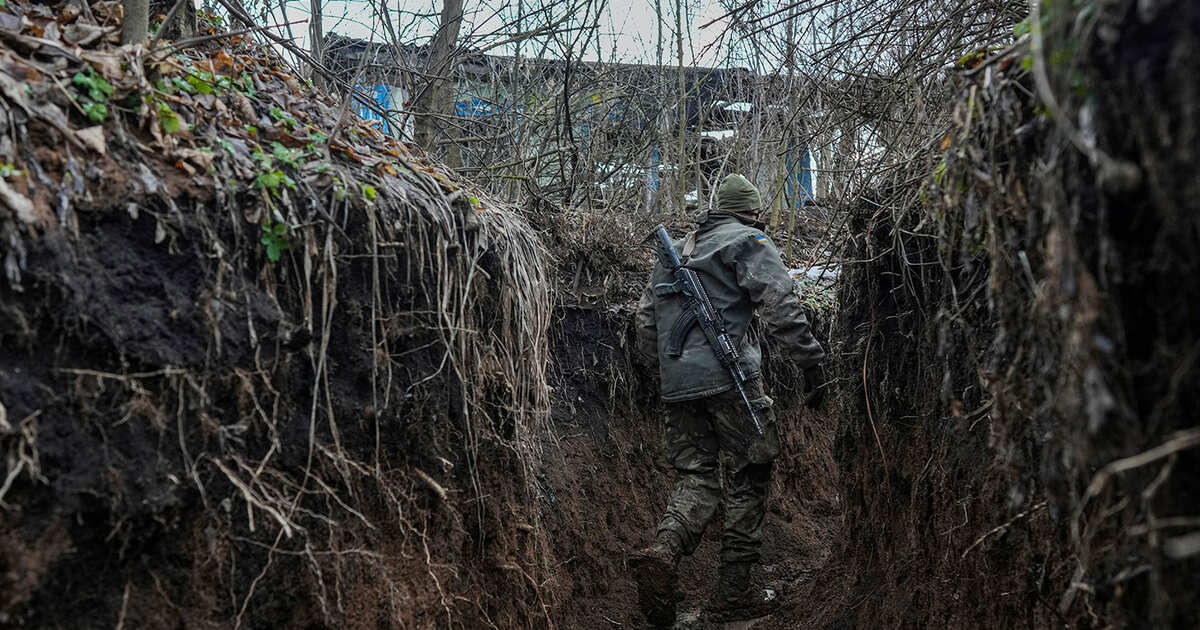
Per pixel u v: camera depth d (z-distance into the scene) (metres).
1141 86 1.17
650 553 3.33
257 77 2.68
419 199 2.42
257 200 1.96
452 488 2.41
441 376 2.39
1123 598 1.46
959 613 2.39
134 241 1.74
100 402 1.60
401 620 2.08
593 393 4.34
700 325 3.56
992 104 1.71
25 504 1.47
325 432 2.02
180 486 1.69
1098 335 1.28
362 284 2.17
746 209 3.80
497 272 2.68
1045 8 1.37
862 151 3.88
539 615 2.75
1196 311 1.19
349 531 2.04
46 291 1.55
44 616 1.48
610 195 6.16
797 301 3.46
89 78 1.86
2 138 1.60
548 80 5.82
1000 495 2.20
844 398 3.65
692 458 3.61
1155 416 1.25
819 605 3.50
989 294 1.75
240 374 1.84
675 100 7.00
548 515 3.55
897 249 2.98
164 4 2.71
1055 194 1.36
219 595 1.75
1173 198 1.15
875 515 3.29
